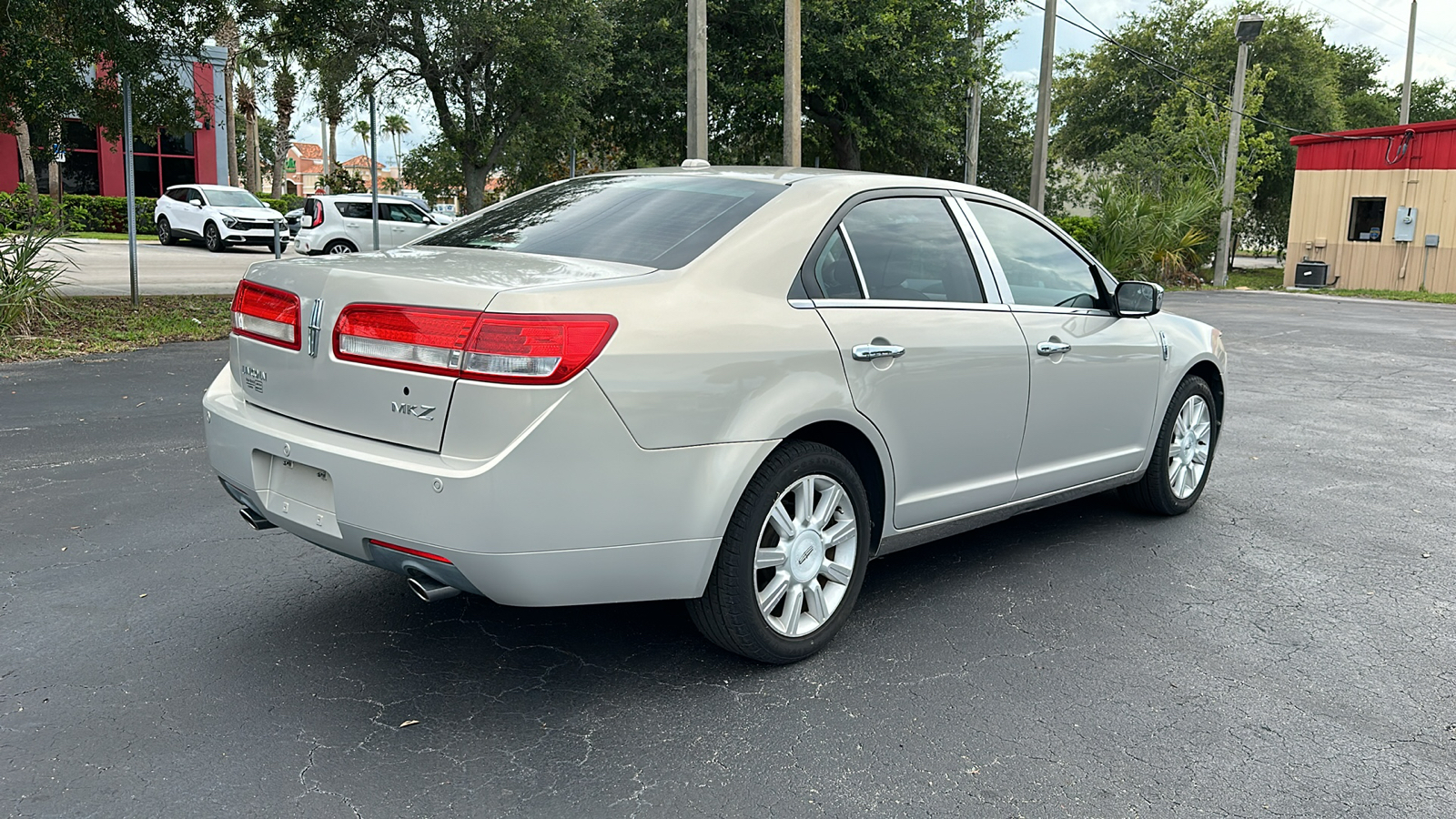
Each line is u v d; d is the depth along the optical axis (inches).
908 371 141.2
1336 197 1110.4
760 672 134.0
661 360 114.0
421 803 102.1
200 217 990.4
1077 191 1445.6
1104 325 180.9
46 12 420.5
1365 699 131.4
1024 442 165.0
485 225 151.9
